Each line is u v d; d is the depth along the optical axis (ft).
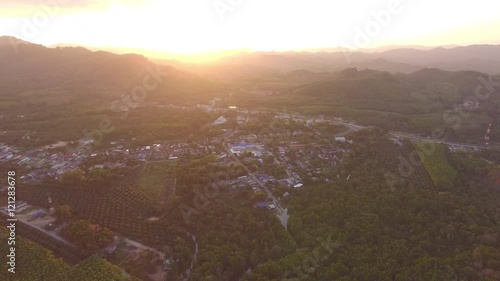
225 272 444.55
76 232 497.87
